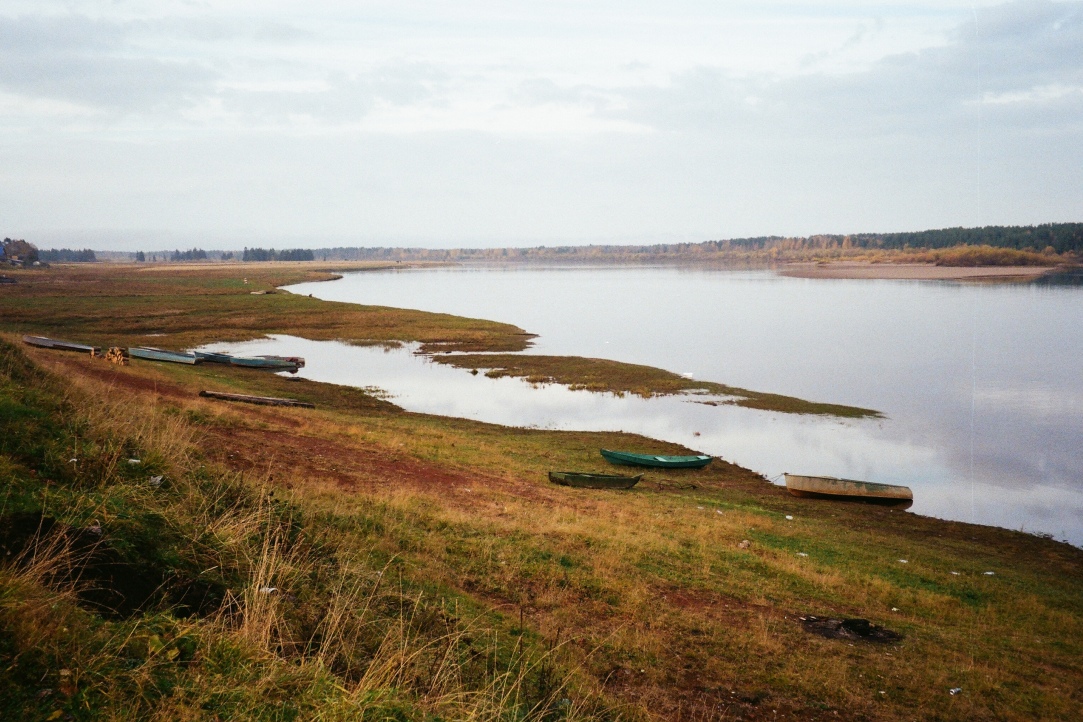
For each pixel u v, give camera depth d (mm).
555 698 7816
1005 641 13672
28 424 9328
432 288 164625
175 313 83875
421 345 67812
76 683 4602
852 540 21156
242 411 24219
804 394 47469
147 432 11859
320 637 7023
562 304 120000
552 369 54781
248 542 8578
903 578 17531
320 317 84938
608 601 12148
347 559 9797
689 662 10250
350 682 6121
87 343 56062
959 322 86875
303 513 11180
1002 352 64125
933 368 56719
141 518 7691
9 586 5176
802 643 11711
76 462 8766
